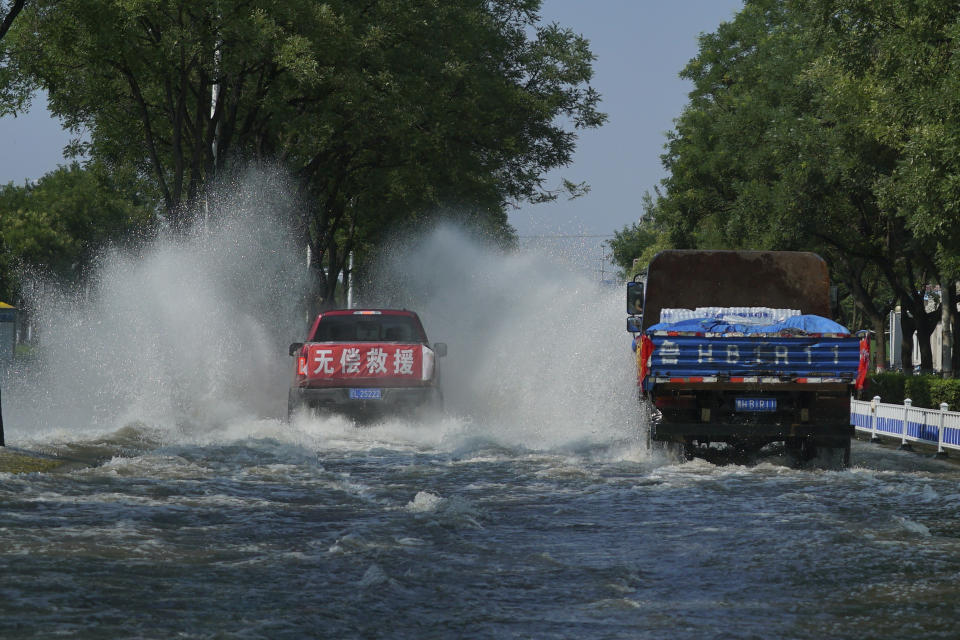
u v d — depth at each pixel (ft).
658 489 66.95
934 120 135.23
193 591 36.96
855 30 151.43
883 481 72.33
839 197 205.05
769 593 38.34
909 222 144.87
